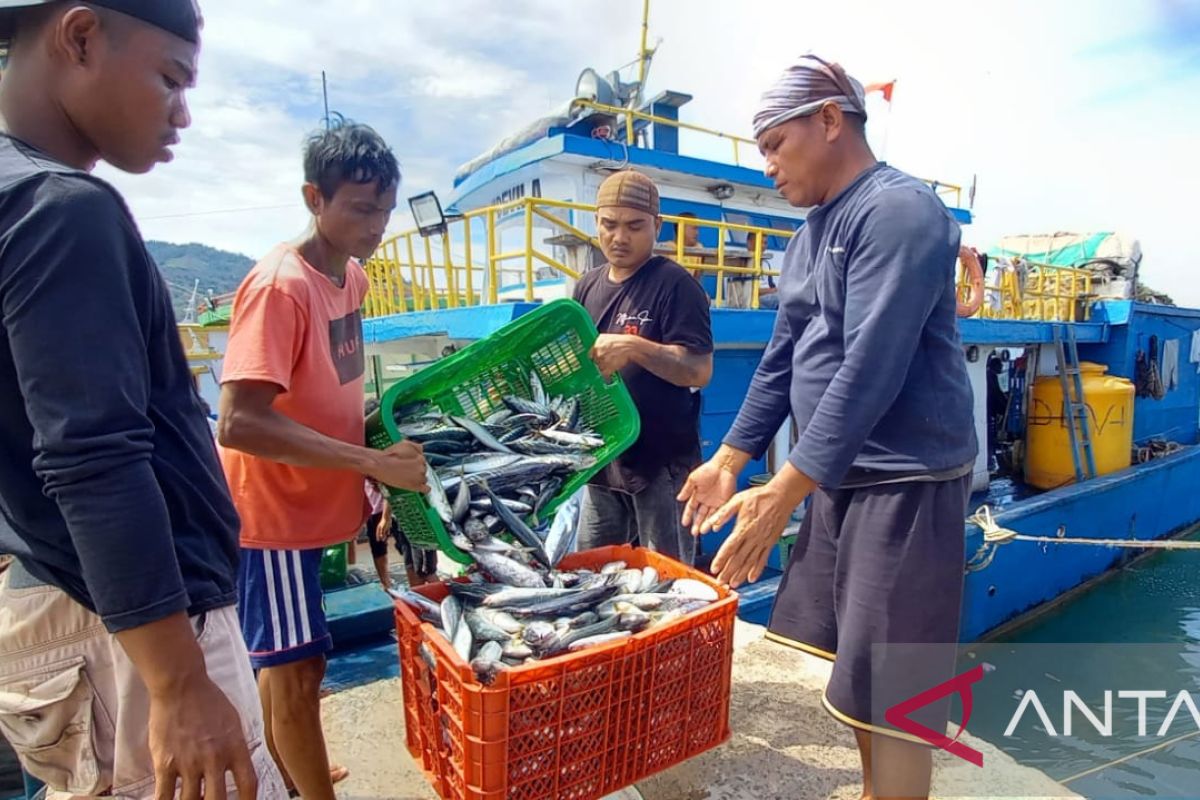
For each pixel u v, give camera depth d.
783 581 2.50
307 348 2.03
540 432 2.73
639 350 2.76
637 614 1.95
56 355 1.04
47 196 1.07
